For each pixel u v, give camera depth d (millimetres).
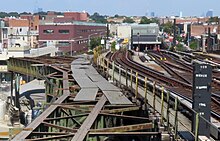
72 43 128625
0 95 61375
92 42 124000
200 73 12211
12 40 109562
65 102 18438
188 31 167250
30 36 128250
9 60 53281
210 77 12273
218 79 33750
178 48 118188
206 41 118812
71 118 14664
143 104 17062
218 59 60531
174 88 25734
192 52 81438
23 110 51594
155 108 16078
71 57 54094
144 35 128125
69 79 28391
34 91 64625
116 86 24016
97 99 18844
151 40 128000
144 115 16234
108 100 18453
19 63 49219
